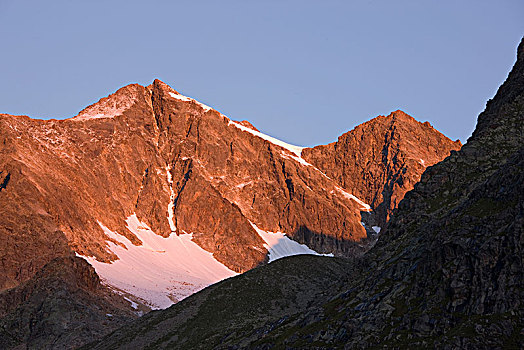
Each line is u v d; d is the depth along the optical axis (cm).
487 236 10600
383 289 12156
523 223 10100
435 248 11425
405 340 10294
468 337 9312
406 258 12650
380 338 10738
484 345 9144
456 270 10619
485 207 11475
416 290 11244
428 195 15900
